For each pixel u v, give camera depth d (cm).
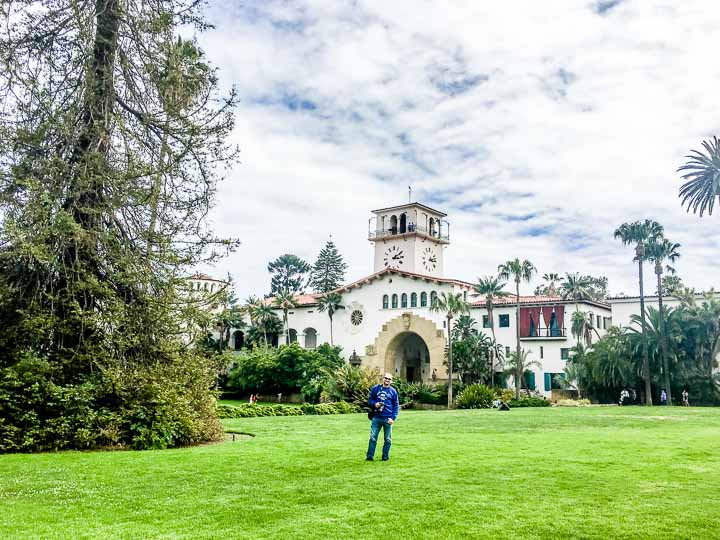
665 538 662
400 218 7350
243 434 1997
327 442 1595
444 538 663
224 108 1800
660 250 5678
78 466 1162
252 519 743
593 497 860
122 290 1727
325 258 11544
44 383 1480
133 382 1614
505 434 1847
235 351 7444
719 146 2105
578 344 5703
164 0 1820
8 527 707
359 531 689
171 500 851
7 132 1545
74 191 1603
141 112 1803
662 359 5244
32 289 1627
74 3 1585
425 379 6700
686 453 1330
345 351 6806
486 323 6322
